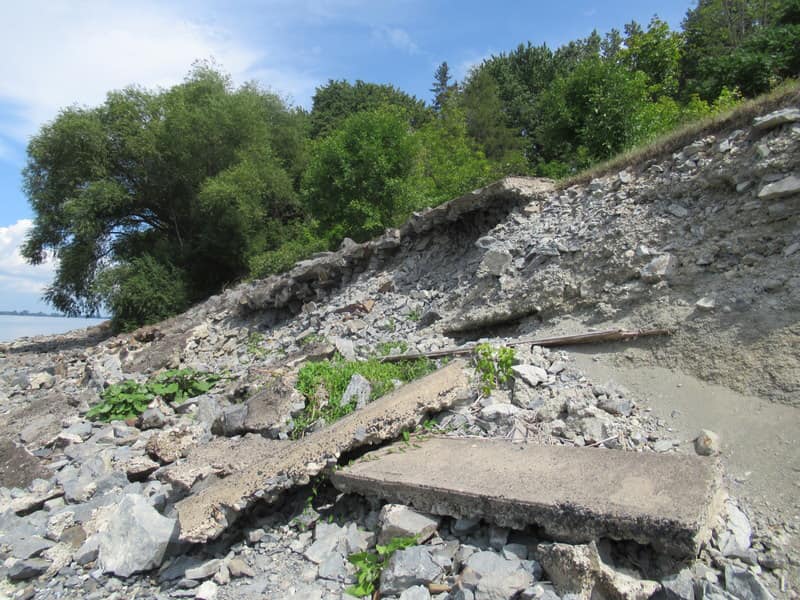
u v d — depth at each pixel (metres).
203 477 4.52
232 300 15.19
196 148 21.88
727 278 4.86
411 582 2.98
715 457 3.44
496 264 7.43
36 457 6.15
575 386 4.80
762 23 21.20
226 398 7.13
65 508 5.01
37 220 22.45
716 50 20.66
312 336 9.92
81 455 6.25
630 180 7.02
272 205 22.22
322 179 16.08
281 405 5.24
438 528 3.41
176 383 8.27
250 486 3.99
